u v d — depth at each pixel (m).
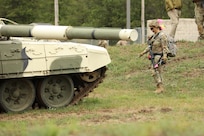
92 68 24.69
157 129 12.82
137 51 39.25
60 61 23.91
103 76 25.73
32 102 24.00
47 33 21.92
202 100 25.44
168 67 33.75
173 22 38.50
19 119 21.20
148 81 31.81
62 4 86.31
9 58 22.92
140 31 60.94
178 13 38.62
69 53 24.12
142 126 13.84
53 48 23.80
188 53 36.66
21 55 23.14
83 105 24.64
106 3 88.94
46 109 24.02
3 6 75.50
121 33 19.81
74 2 94.88
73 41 26.33
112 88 31.22
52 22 80.69
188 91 28.67
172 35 38.72
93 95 28.36
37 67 23.45
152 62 27.39
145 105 23.97
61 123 19.56
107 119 20.39
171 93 27.94
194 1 39.78
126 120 20.02
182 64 33.97
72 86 24.91
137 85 31.48
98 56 24.88
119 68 35.78
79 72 24.44
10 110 23.48
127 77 33.25
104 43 29.66
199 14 40.00
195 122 17.91
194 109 22.25
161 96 27.22
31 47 23.38
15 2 75.56
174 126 13.23
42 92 24.19
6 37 23.62
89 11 97.50
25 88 23.97
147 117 20.55
